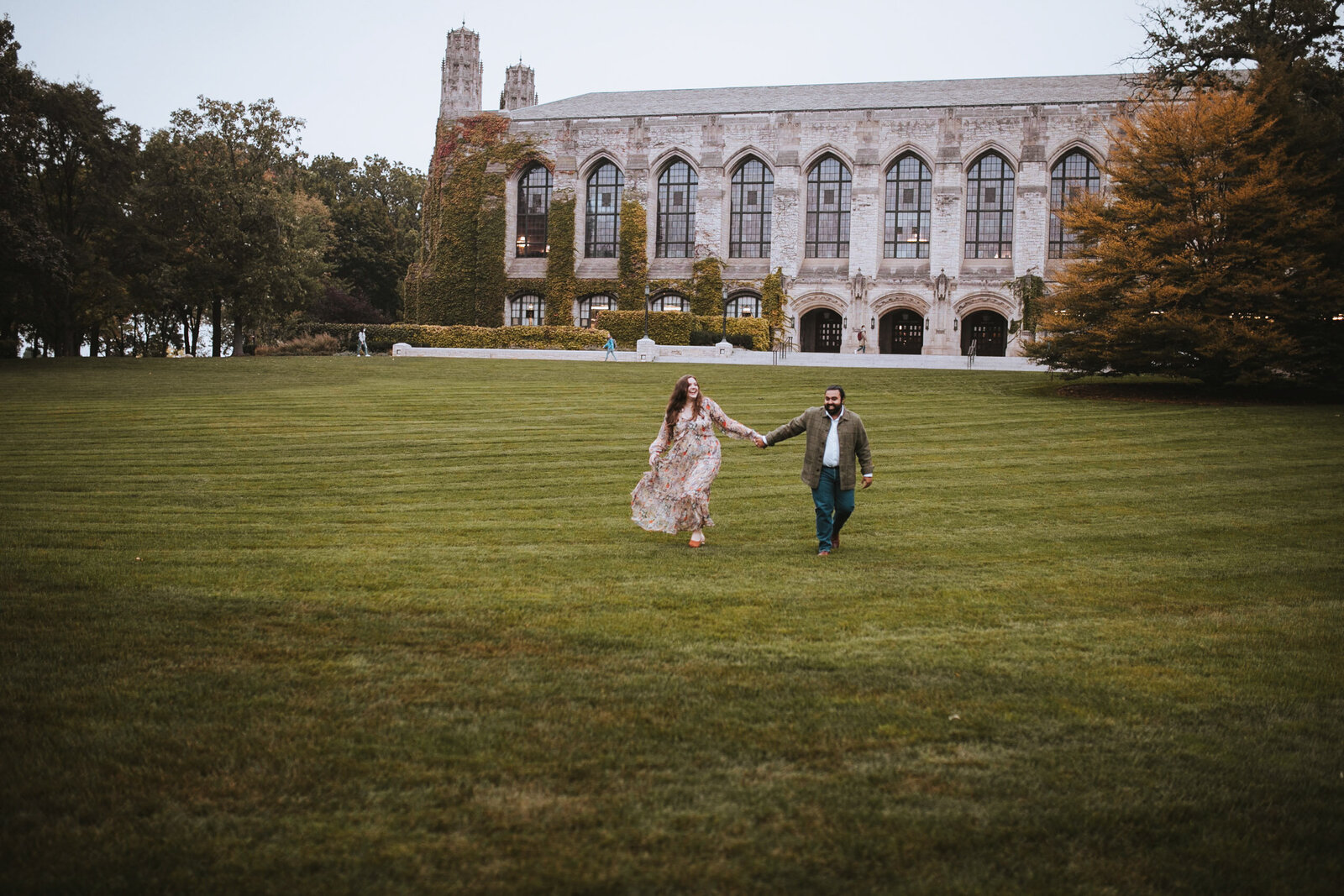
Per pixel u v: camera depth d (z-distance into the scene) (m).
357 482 15.48
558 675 6.54
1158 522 12.88
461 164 69.50
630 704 6.03
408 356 51.25
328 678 6.42
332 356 49.84
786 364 48.25
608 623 7.76
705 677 6.54
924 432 21.88
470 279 69.81
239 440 19.73
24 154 48.31
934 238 62.44
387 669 6.60
